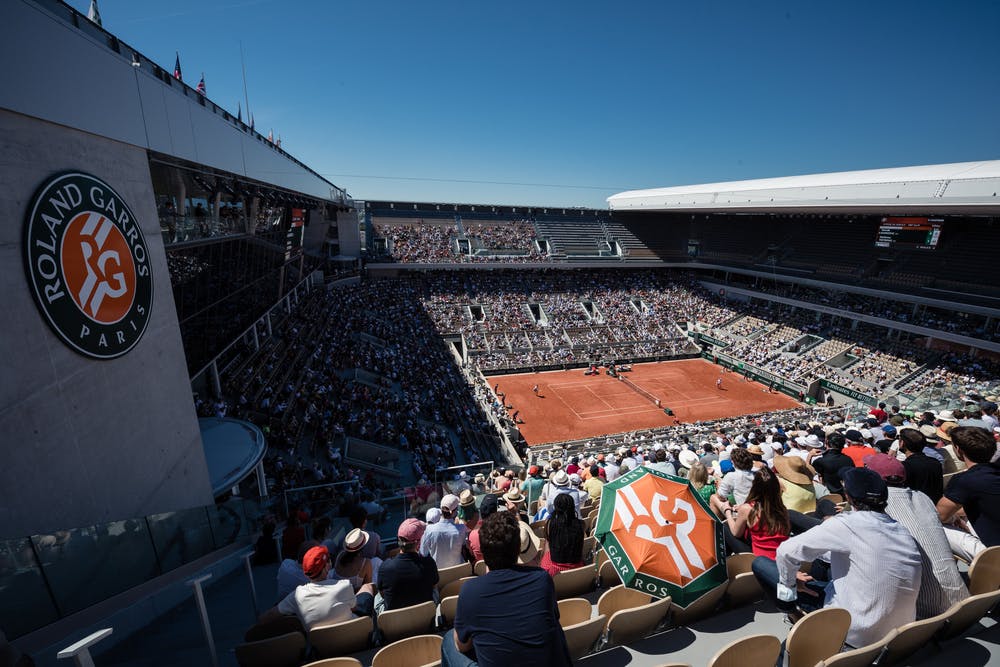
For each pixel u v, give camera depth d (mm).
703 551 5059
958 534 5516
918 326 43688
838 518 4125
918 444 6387
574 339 56062
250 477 16328
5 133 7543
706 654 4754
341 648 5453
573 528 6211
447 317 55719
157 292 12188
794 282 56906
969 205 35344
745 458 6906
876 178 44188
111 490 9750
